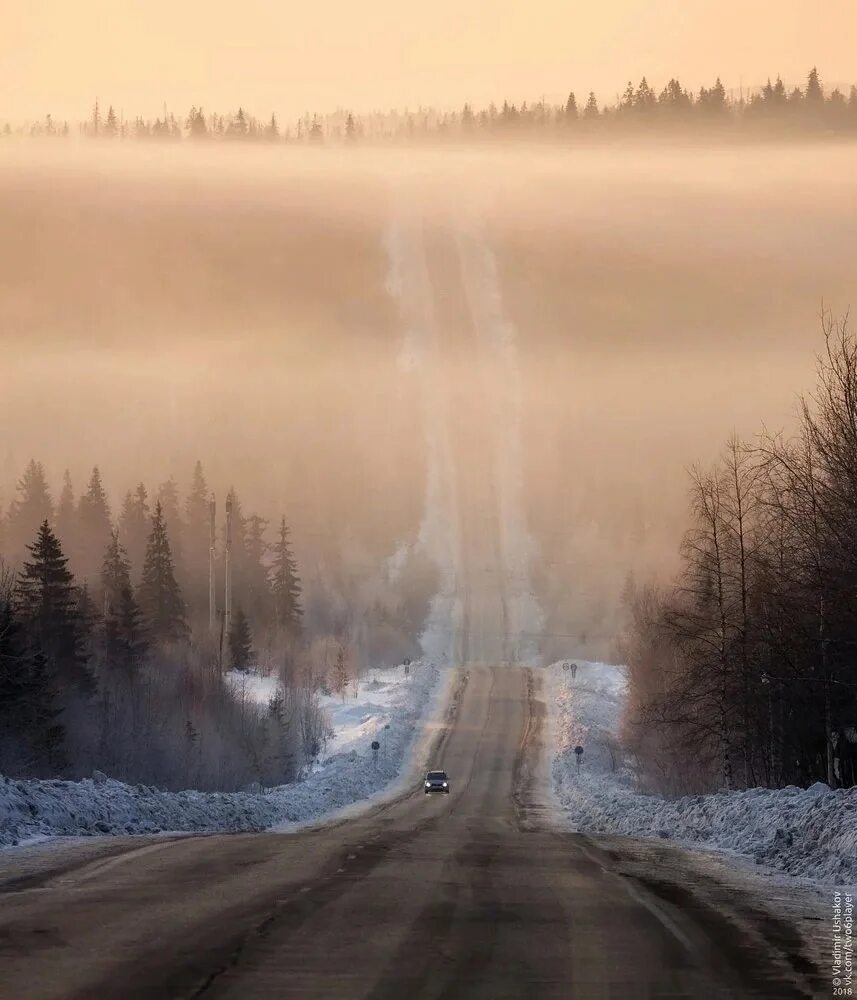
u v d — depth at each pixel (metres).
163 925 27.00
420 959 23.77
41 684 123.38
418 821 95.56
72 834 53.78
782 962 24.23
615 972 23.00
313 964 23.05
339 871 38.38
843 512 72.31
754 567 93.69
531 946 25.45
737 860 47.12
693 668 99.62
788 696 86.94
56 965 22.61
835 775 78.25
